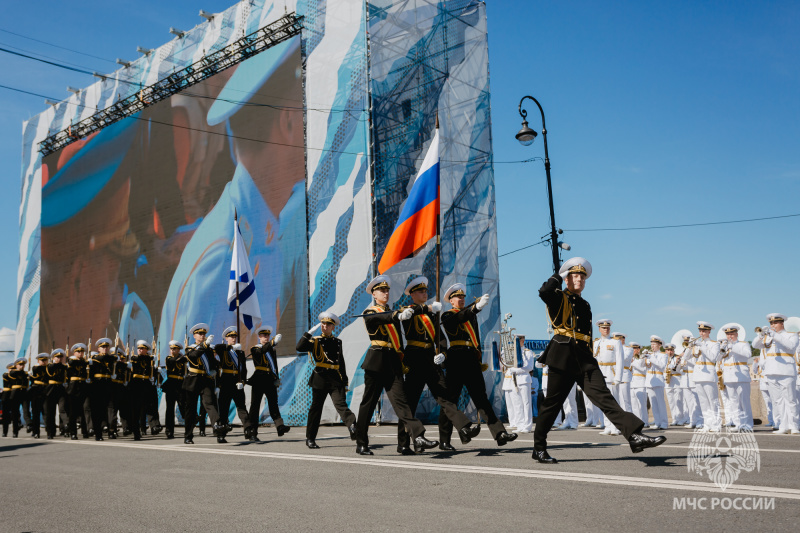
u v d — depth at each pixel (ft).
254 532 15.47
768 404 48.21
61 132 95.20
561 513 15.98
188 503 19.49
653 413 49.26
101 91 89.92
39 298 95.96
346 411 34.60
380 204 62.23
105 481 25.04
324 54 66.95
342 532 15.08
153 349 74.84
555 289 24.16
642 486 18.85
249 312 52.11
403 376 30.09
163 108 80.94
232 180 72.49
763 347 43.75
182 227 76.69
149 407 54.24
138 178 82.64
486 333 67.31
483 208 70.23
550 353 24.61
